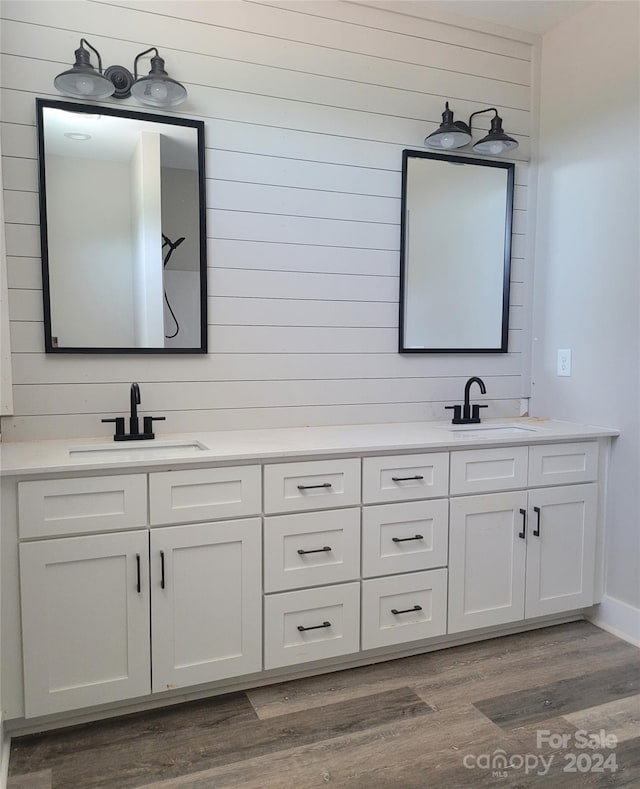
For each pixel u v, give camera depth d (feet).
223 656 6.35
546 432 7.93
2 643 5.53
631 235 7.87
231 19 7.52
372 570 6.96
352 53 8.18
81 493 5.70
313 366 8.23
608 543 8.29
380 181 8.45
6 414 6.72
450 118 8.30
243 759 5.54
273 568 6.49
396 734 5.90
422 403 8.93
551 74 9.11
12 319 6.80
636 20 7.71
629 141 7.86
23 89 6.68
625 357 8.02
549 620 8.38
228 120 7.58
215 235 7.61
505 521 7.66
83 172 6.96
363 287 8.45
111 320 7.18
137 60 7.04
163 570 6.02
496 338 9.34
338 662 7.08
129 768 5.41
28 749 5.65
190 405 7.63
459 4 8.41
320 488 6.65
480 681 6.87
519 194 9.37
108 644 5.89
